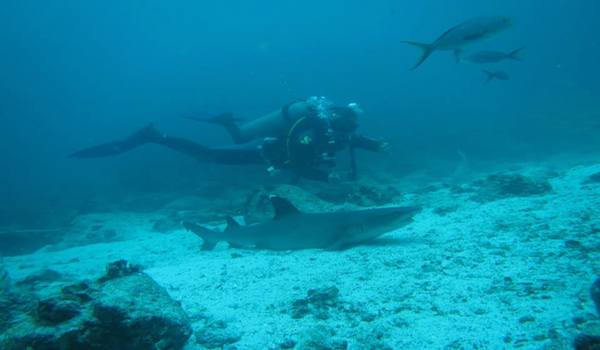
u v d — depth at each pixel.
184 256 8.16
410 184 15.95
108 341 2.92
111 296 3.16
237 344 3.48
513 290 3.85
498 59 9.79
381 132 36.25
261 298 4.55
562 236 5.26
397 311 3.80
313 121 9.38
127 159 39.94
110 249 10.18
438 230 6.71
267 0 136.75
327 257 5.96
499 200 8.59
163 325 3.10
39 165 54.50
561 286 3.77
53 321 2.96
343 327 3.63
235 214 12.66
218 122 13.49
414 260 5.21
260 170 21.81
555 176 11.08
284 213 7.00
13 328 3.01
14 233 11.99
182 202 15.55
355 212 6.45
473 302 3.74
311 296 4.25
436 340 3.19
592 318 3.10
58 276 7.39
